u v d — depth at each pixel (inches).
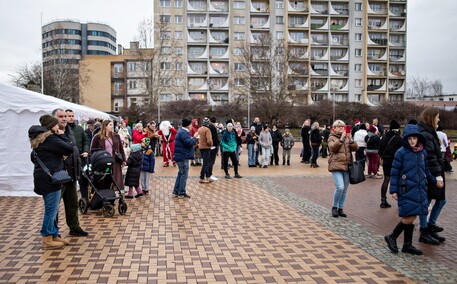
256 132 729.6
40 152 226.7
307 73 2474.2
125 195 403.2
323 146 884.0
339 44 2573.8
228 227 285.6
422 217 250.2
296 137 1641.2
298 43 2501.2
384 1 2588.6
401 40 2645.2
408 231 227.8
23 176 402.0
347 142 315.9
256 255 224.1
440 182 237.8
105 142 346.6
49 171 225.5
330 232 273.7
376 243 248.1
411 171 222.8
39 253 224.1
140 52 1860.2
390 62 2625.5
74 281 184.2
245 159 852.0
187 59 2493.8
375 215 326.6
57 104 407.5
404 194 223.9
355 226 290.2
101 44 4136.3
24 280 185.0
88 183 328.8
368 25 2588.6
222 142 541.6
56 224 242.4
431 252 231.1
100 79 2608.3
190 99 2261.3
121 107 2418.8
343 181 316.2
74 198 257.6
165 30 2038.6
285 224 295.6
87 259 214.8
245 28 2532.0
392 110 1962.4
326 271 199.6
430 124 247.8
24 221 298.2
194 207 354.0
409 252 227.6
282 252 229.6
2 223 292.2
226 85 2529.5
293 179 539.5
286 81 2016.5
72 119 343.6
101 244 242.2
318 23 2578.7
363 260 216.5
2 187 400.2
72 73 2359.7
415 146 224.1
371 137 549.3
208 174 514.9
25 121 402.3
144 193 417.1
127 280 185.9
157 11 2468.0
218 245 242.2
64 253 224.5
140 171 410.3
